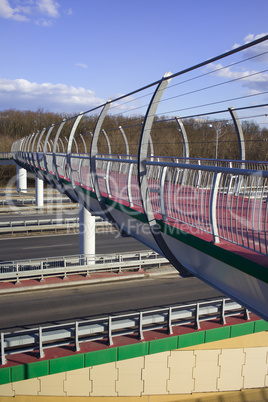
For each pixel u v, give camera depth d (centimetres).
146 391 983
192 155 1823
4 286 1283
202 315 1050
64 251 1812
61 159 1878
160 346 909
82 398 945
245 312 1016
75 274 1412
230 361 1022
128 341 896
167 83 416
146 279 1417
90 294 1253
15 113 6619
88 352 841
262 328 1018
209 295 1248
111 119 3581
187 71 371
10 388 903
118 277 1408
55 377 924
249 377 1043
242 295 348
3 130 6353
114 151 2631
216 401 1023
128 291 1285
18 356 825
